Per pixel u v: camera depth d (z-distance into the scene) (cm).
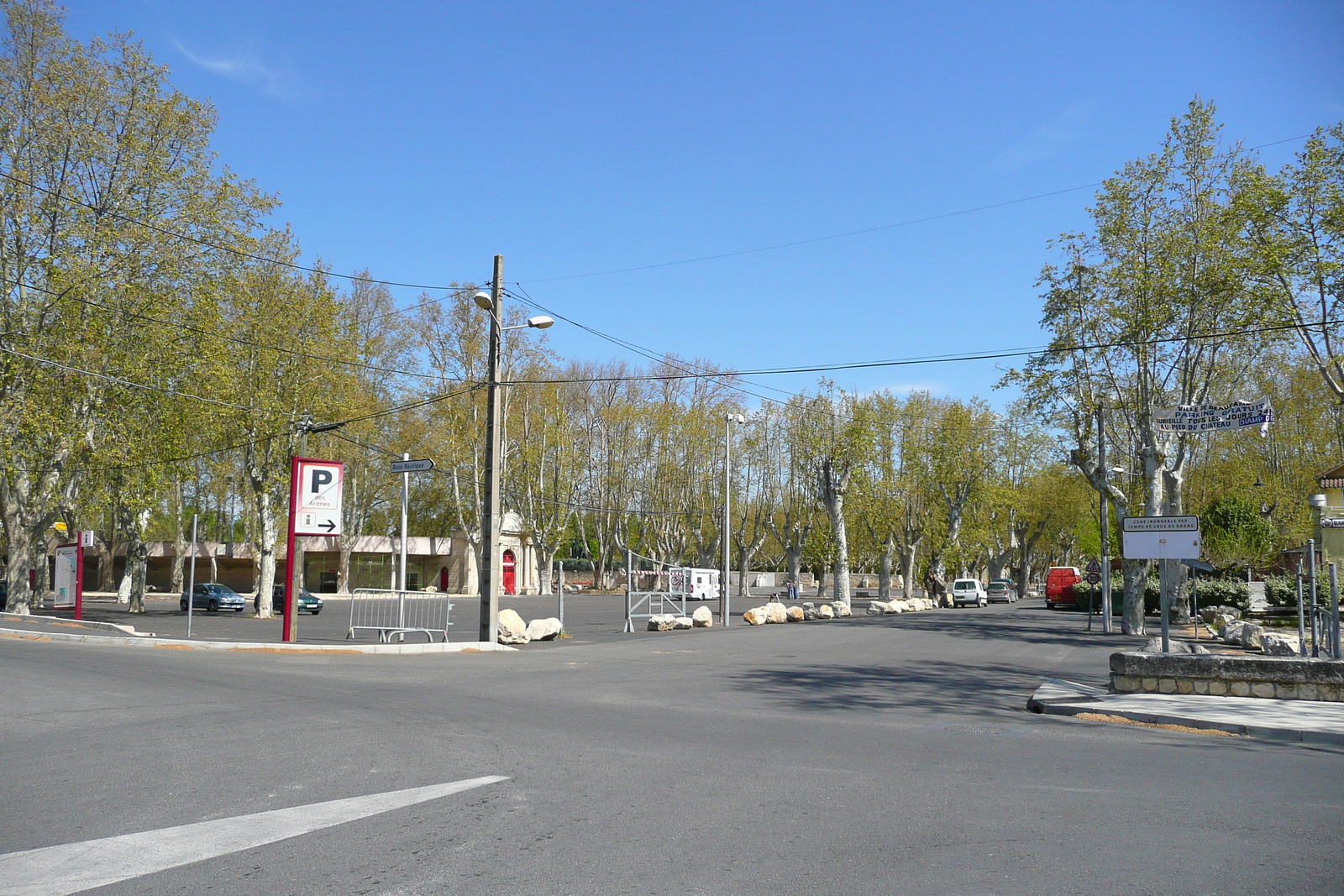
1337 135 2356
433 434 5831
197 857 567
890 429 6038
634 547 8212
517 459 6988
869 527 6256
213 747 928
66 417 3181
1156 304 2989
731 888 515
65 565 3059
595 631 3344
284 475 4209
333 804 699
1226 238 2645
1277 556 4975
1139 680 1475
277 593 4559
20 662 1733
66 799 711
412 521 7331
